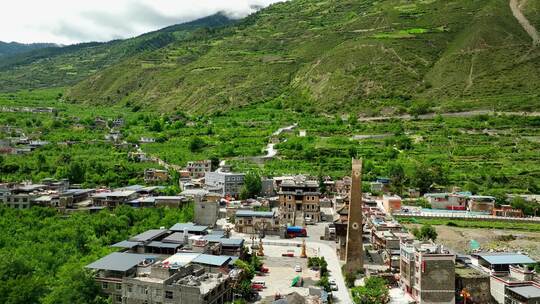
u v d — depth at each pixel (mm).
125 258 142750
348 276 157500
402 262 155375
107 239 178875
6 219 194875
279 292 146750
